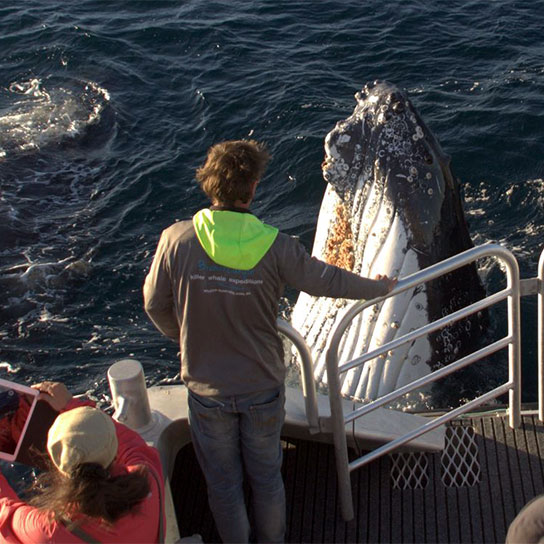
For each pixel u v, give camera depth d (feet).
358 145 23.76
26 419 10.78
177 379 31.27
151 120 49.55
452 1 63.62
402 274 23.31
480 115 46.26
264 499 12.14
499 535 13.83
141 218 41.16
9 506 9.60
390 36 58.08
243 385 11.18
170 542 12.50
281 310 32.94
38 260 38.22
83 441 8.91
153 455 10.68
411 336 13.43
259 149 10.84
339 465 13.61
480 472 14.87
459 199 24.67
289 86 51.60
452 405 23.63
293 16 62.23
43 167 45.44
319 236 25.45
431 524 14.10
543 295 13.99
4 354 33.17
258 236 10.58
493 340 26.50
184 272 10.70
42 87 53.78
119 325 34.58
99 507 8.80
